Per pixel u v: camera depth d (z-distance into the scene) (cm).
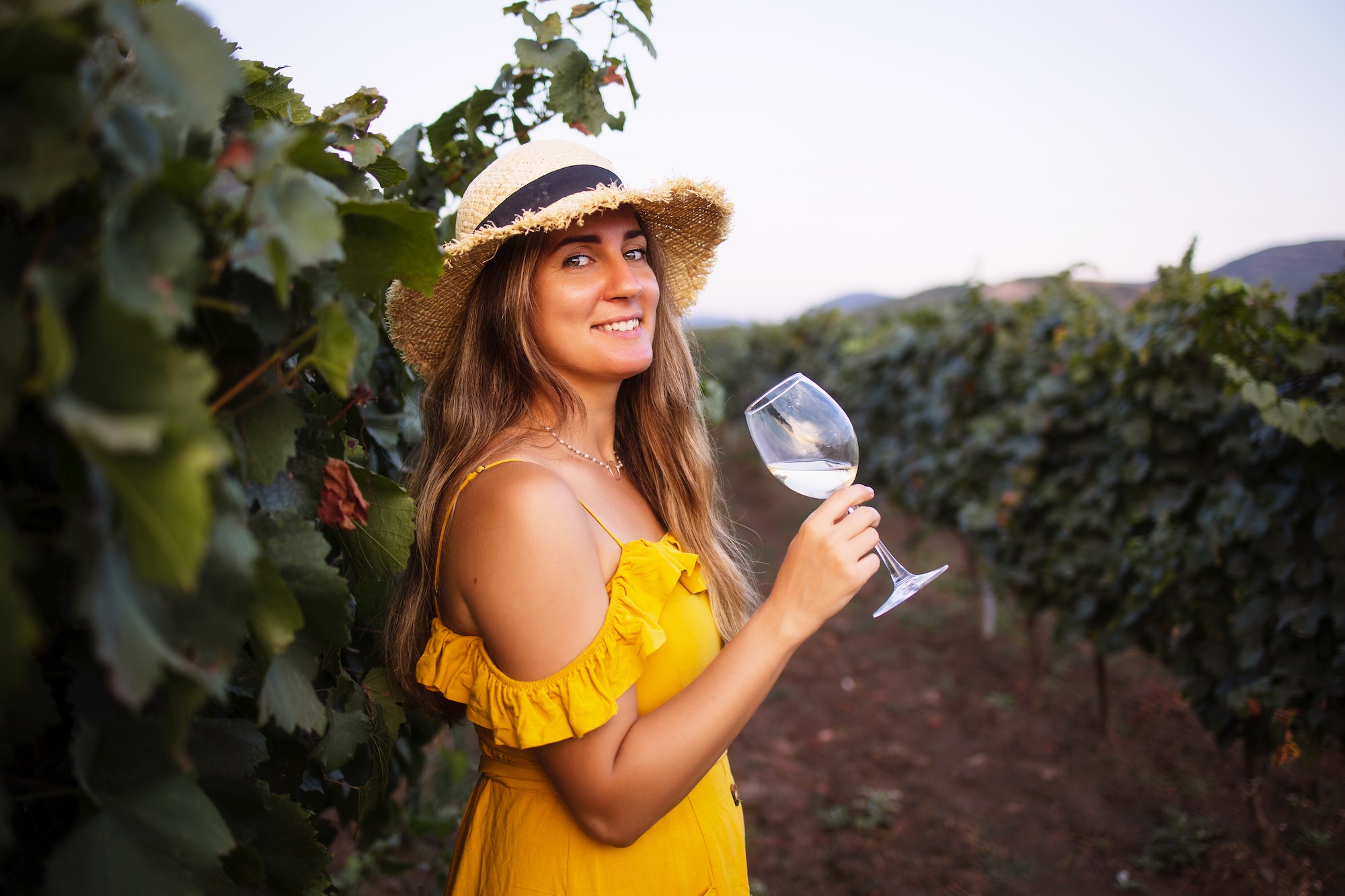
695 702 117
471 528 120
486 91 179
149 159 62
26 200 54
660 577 127
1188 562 313
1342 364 267
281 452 83
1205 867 316
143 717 71
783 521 1007
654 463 164
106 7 54
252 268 68
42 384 48
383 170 125
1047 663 530
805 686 527
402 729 179
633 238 150
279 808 87
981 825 365
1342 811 336
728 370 1375
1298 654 279
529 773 129
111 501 56
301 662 86
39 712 71
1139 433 349
